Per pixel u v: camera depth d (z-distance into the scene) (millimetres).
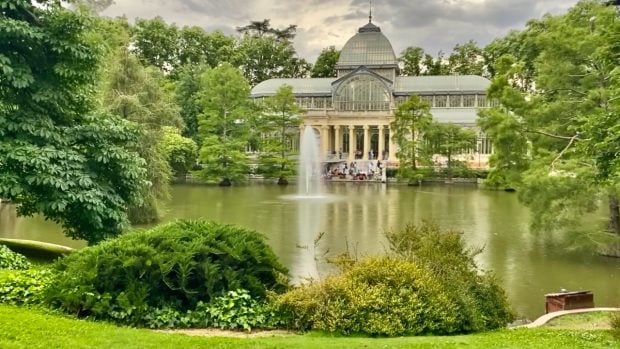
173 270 11469
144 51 108375
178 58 112188
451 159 79062
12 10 16281
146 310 10938
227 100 71375
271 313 11430
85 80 17016
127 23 102938
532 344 10094
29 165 15180
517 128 30875
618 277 22844
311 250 26141
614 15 29562
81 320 10133
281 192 57969
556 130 30328
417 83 98750
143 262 11234
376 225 34750
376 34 101938
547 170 27844
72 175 15836
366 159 95188
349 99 97750
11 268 13383
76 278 11023
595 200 27109
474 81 96062
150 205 34781
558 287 21156
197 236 12367
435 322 11359
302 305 11289
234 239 12461
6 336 8234
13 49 16141
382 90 96125
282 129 80750
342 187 66250
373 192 59344
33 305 10789
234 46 122438
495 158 31812
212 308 11281
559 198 27125
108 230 16656
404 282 11719
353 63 101688
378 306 11172
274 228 33094
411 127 75625
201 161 69438
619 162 13547
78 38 16391
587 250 27656
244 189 61688
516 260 25891
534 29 51625
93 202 15562
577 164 27266
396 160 93250
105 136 17312
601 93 27766
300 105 101000
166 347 8570
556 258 26375
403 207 45062
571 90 30781
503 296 13648
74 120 17922
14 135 15891
